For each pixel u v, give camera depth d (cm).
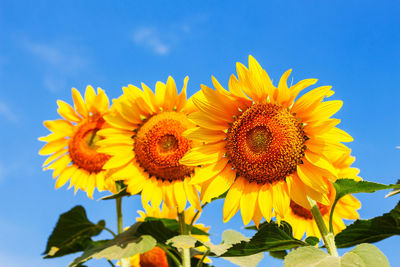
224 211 76
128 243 83
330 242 72
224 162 78
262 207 75
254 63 74
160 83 88
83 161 103
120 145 90
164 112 89
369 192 74
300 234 89
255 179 76
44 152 104
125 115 89
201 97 80
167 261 98
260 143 76
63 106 105
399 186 72
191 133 78
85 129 103
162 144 87
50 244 95
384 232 78
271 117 75
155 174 88
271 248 77
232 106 77
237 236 94
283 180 75
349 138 71
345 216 88
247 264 88
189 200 84
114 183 98
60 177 104
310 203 73
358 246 68
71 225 94
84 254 87
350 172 88
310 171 73
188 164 78
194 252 92
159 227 85
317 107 72
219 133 79
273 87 75
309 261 68
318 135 72
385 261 66
